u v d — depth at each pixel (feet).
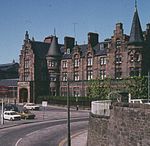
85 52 344.90
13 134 170.60
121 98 170.40
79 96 328.90
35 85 361.10
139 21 296.92
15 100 370.94
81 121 217.36
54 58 365.61
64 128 188.44
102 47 331.77
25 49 373.40
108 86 300.20
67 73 358.23
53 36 373.61
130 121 87.71
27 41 372.58
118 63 307.37
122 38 305.53
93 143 115.03
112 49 312.71
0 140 153.99
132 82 277.85
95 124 114.01
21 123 210.59
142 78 272.51
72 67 353.51
